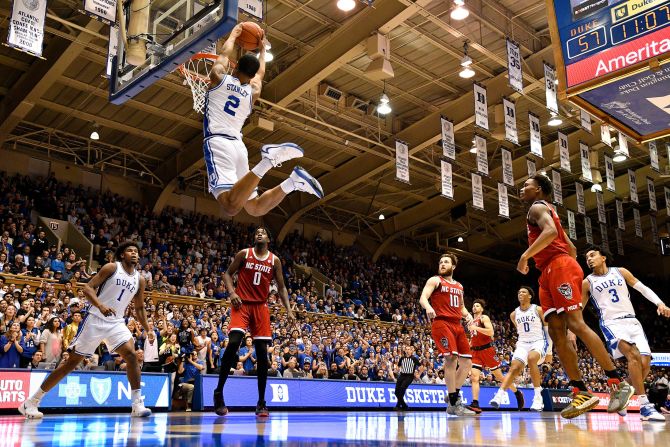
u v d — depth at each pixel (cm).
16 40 1158
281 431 388
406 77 2088
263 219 2888
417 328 2553
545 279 529
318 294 2508
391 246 3541
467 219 3412
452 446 278
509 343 2775
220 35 618
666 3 785
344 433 374
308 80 1864
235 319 708
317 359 1603
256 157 2542
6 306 1166
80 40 1556
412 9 1623
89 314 639
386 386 1325
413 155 2552
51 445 270
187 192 2686
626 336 725
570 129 2525
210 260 2280
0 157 2186
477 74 2080
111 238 2084
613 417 739
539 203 532
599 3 845
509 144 2592
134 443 282
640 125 946
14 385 839
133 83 703
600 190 2597
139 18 709
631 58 805
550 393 1456
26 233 1773
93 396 902
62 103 2016
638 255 3953
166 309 1546
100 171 2409
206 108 501
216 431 382
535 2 1812
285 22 1783
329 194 2673
